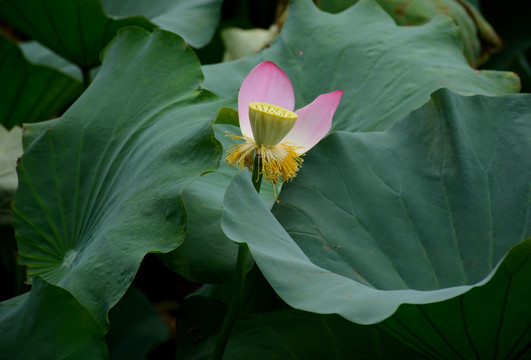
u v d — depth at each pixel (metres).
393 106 1.58
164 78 1.49
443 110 1.47
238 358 1.42
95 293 1.35
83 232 1.43
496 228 1.41
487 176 1.44
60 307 1.33
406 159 1.46
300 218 1.42
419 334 1.30
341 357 1.42
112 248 1.36
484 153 1.45
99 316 1.33
